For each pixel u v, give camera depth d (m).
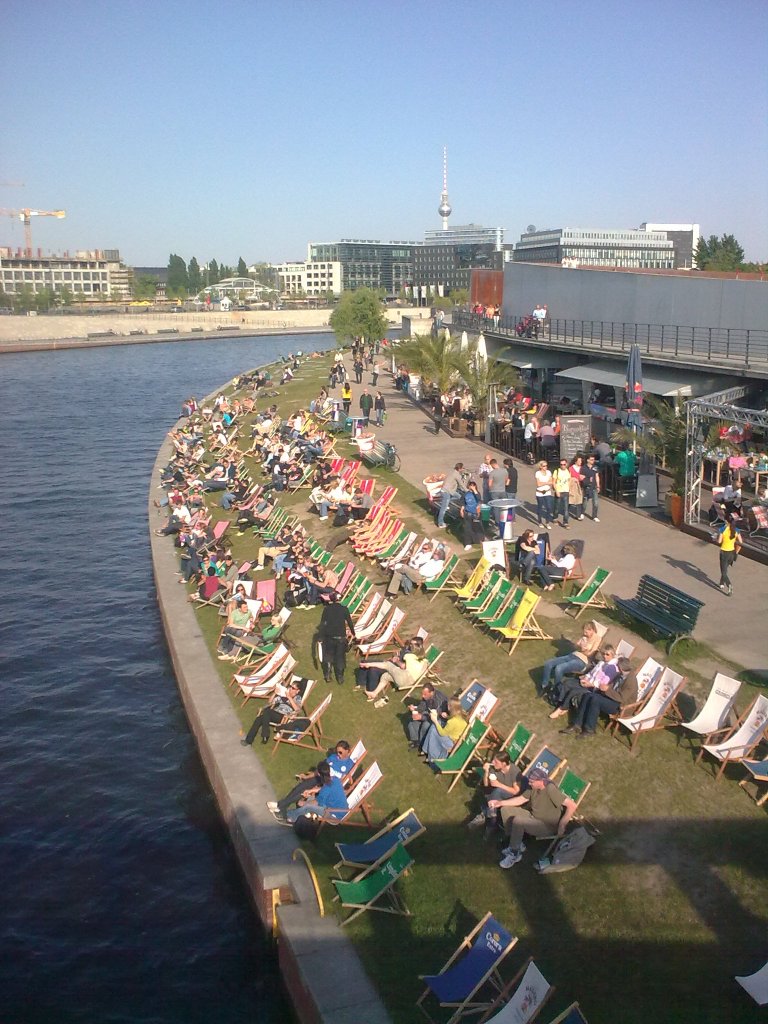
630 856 10.62
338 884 10.62
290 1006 10.38
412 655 15.43
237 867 13.16
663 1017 8.48
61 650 21.91
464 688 15.08
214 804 15.06
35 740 17.56
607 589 18.09
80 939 12.05
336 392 53.78
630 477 24.91
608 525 22.81
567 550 18.34
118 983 11.22
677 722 13.00
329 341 155.00
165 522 29.69
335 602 16.62
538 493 22.83
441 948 9.69
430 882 10.70
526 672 15.17
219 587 21.38
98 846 14.13
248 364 108.19
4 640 22.56
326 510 26.89
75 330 161.38
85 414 64.44
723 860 10.36
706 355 34.03
